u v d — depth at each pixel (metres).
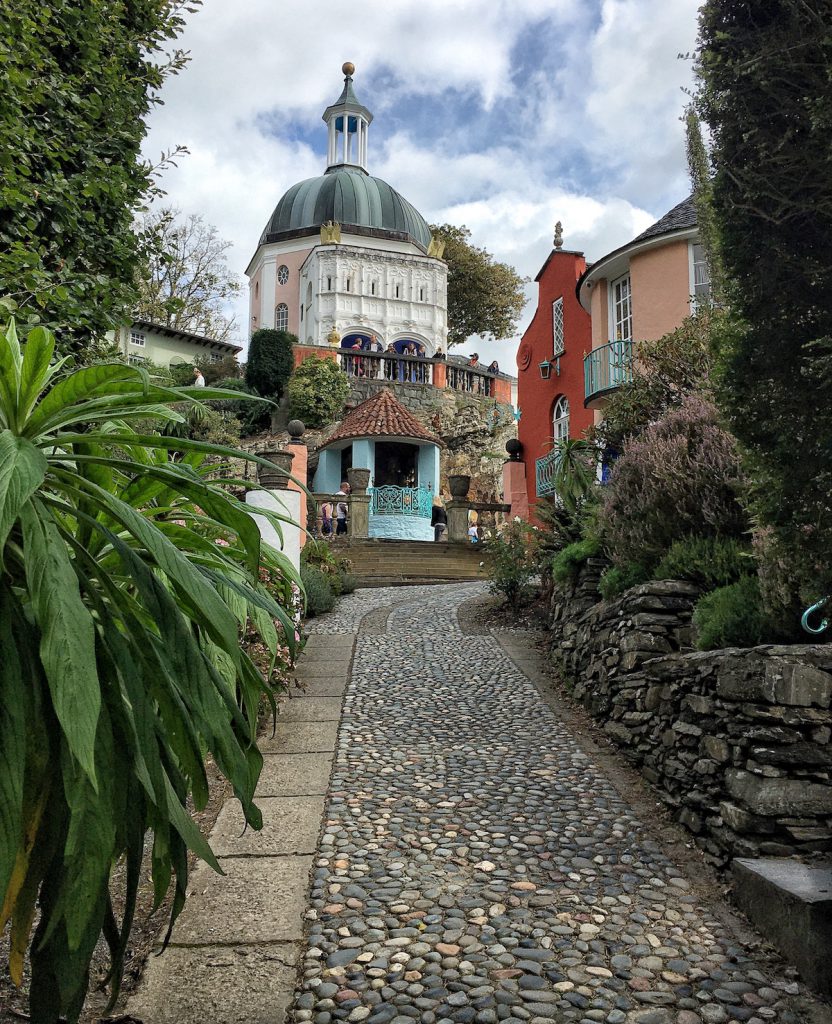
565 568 8.55
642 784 5.37
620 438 10.56
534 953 3.32
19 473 1.60
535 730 6.62
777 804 3.85
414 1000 2.98
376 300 40.19
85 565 1.97
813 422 2.75
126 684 1.81
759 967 3.21
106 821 1.71
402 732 6.56
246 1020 2.87
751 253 2.79
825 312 2.70
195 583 1.82
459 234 46.84
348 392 29.27
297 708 7.26
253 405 28.92
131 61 5.85
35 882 1.81
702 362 9.61
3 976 3.00
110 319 5.38
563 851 4.35
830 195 2.61
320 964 3.24
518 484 19.47
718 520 6.25
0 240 4.42
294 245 43.53
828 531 2.79
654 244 14.53
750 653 4.11
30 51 4.33
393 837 4.54
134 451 2.51
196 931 3.50
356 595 14.30
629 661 6.00
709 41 2.83
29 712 1.74
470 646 9.80
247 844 4.44
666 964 3.23
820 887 3.28
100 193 5.30
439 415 30.69
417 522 20.92
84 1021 2.82
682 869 4.13
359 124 49.16
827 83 2.46
